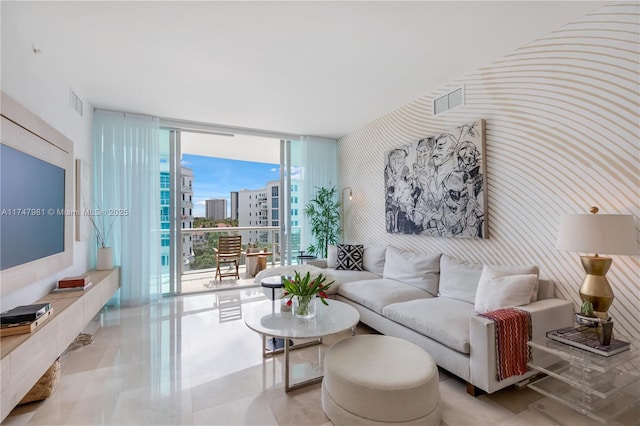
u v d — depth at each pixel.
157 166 4.32
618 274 2.11
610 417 1.67
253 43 2.54
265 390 2.11
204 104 3.90
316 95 3.66
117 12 2.12
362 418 1.63
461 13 2.19
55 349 2.03
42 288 2.51
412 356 1.89
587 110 2.22
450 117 3.31
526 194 2.61
